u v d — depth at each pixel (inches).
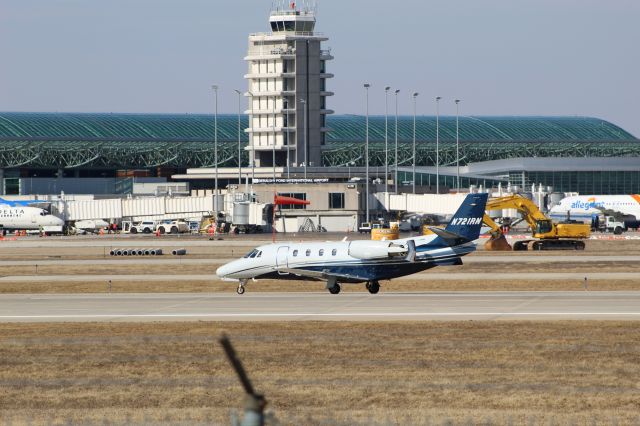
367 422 4968.0
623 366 6225.4
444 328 7795.3
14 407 5378.9
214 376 6072.8
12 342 7391.7
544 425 4899.1
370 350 6835.6
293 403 5383.9
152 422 5027.1
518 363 6343.5
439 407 5265.8
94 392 5698.8
